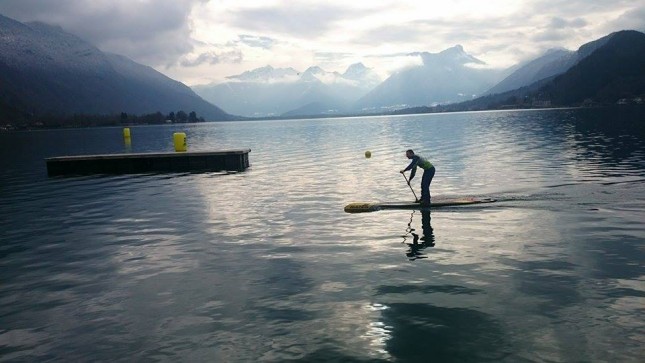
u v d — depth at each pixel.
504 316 8.03
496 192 19.83
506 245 12.12
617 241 12.05
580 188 19.91
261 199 20.73
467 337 7.40
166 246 13.38
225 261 11.75
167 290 9.91
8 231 16.17
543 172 25.28
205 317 8.50
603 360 6.61
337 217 16.39
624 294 8.72
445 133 74.88
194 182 27.38
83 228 16.23
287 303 8.97
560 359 6.67
